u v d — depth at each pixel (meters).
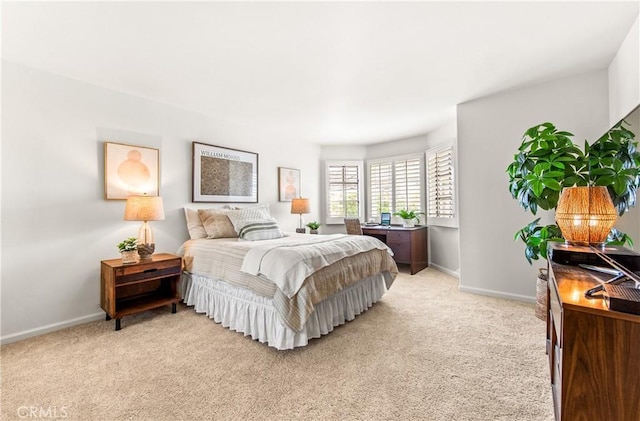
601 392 0.86
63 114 2.58
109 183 2.83
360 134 4.90
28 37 2.01
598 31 2.03
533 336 2.28
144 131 3.14
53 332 2.45
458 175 3.48
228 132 4.04
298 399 1.56
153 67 2.47
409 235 4.41
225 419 1.42
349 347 2.14
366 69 2.55
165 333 2.43
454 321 2.60
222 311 2.62
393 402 1.53
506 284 3.20
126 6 1.70
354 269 2.68
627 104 2.14
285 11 1.76
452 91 3.08
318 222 5.61
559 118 2.83
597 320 0.86
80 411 1.47
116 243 2.90
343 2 1.69
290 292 2.05
